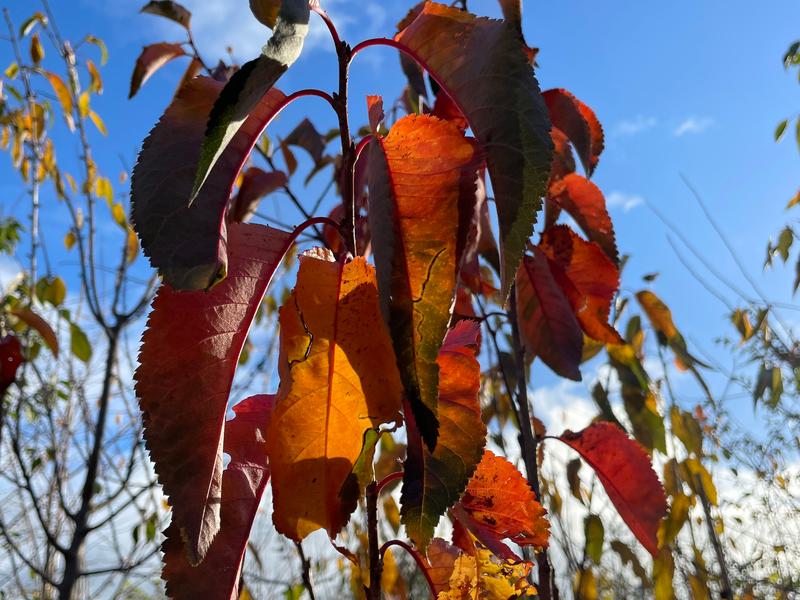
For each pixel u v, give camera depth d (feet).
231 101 0.69
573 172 1.96
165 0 2.55
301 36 0.73
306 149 2.74
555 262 1.90
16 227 4.72
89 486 3.50
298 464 0.93
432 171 0.89
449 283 0.86
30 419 4.15
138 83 2.53
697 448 2.85
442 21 0.97
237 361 0.92
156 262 0.81
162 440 0.85
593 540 2.40
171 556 0.90
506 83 0.89
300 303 0.94
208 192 0.86
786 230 3.61
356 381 0.94
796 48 3.67
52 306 3.86
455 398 0.97
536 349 1.93
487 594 1.12
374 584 0.96
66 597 3.21
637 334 3.05
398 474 1.06
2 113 4.27
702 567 2.75
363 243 1.46
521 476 1.16
